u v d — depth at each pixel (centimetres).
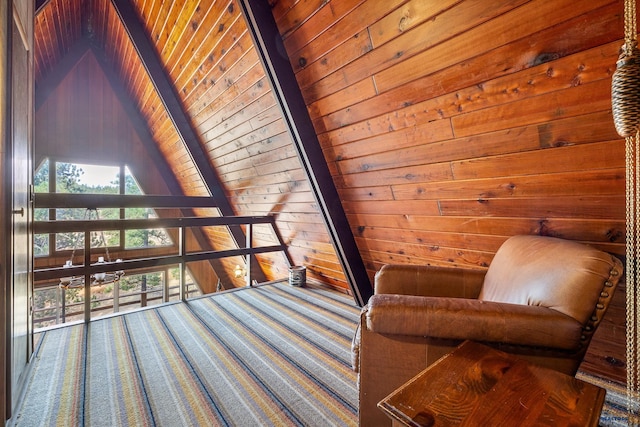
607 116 111
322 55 171
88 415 136
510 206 159
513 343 98
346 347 204
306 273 373
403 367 106
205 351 197
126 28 284
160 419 134
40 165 447
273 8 174
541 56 113
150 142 518
